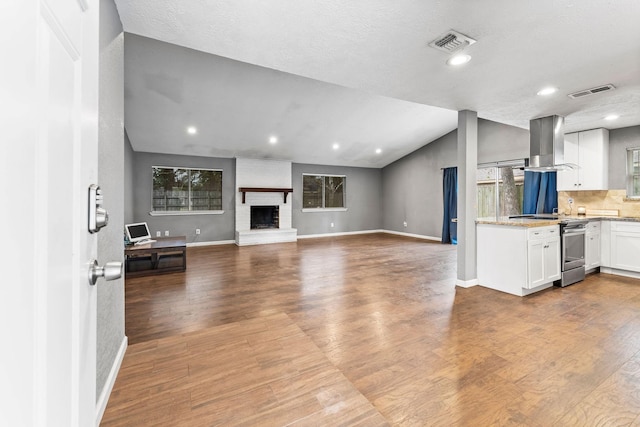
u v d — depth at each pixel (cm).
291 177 805
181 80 421
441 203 764
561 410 150
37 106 45
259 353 199
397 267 475
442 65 240
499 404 155
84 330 68
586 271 402
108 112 159
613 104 333
